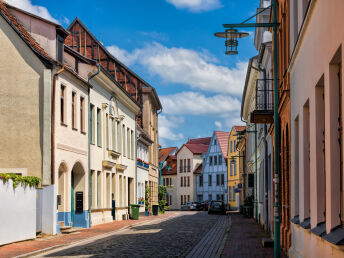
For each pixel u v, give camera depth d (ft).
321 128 33.19
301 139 40.83
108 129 115.44
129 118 141.18
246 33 51.88
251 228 101.96
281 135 61.21
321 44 30.01
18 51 77.77
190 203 282.97
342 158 26.50
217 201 194.90
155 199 194.18
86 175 95.96
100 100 108.37
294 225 46.32
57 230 78.69
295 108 45.11
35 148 77.05
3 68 77.61
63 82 83.30
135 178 148.15
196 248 61.62
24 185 66.90
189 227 105.40
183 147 334.24
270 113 67.10
